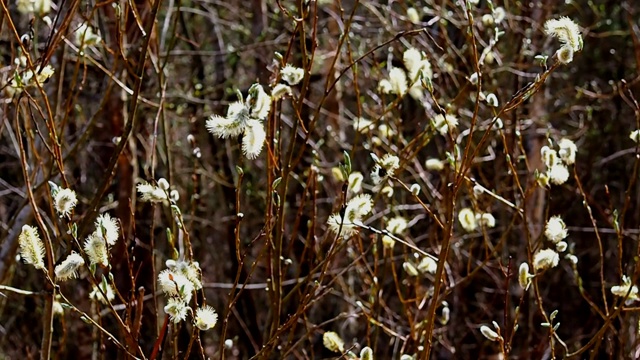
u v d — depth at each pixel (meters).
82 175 4.72
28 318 5.23
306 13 2.07
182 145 6.00
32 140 2.55
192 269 1.67
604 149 6.37
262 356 2.03
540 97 4.70
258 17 5.38
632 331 2.84
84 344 4.39
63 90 4.16
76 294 4.55
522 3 4.75
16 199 5.25
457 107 4.24
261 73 5.11
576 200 5.99
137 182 4.41
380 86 2.78
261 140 1.68
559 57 1.78
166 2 5.52
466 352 4.75
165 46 5.20
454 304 4.84
